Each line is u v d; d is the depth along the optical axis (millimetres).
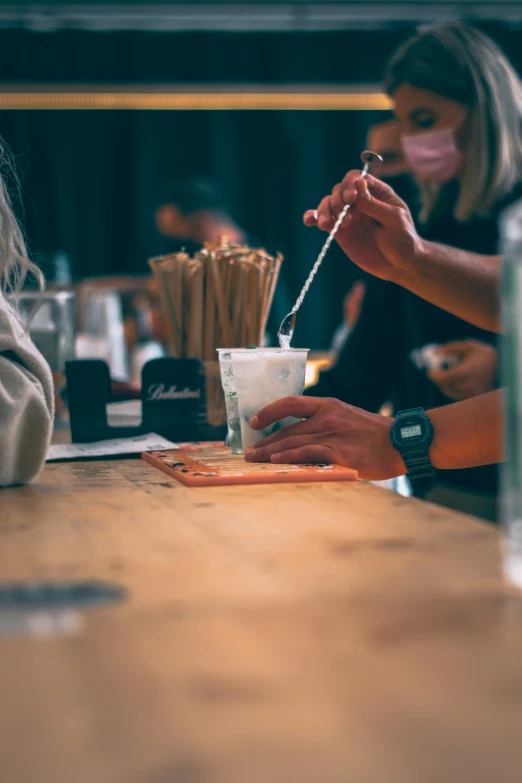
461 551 726
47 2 5312
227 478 1074
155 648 511
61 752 386
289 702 436
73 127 5664
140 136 5723
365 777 363
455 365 1954
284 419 1247
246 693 448
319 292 5922
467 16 5633
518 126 1976
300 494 1007
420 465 1148
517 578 645
